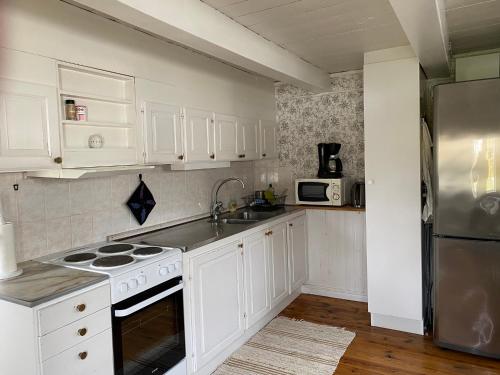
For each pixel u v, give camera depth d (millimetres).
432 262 3221
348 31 2670
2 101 1722
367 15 2391
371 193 3203
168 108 2682
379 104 3131
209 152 3111
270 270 3361
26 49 1817
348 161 4016
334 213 3869
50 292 1649
